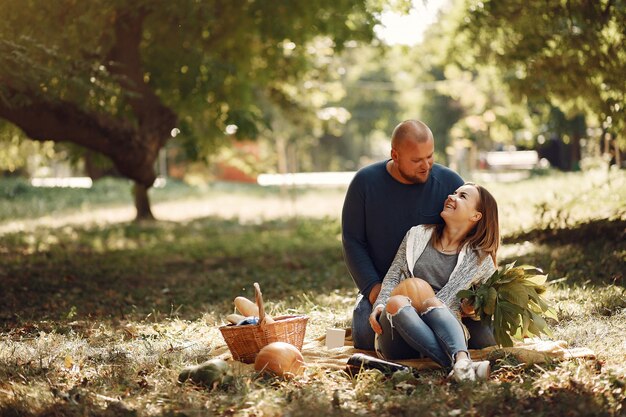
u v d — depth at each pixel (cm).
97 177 4359
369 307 708
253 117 2173
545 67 1577
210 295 1177
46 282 1303
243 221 2930
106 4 1506
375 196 715
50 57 1340
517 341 697
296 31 1803
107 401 561
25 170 4859
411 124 698
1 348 746
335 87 2852
